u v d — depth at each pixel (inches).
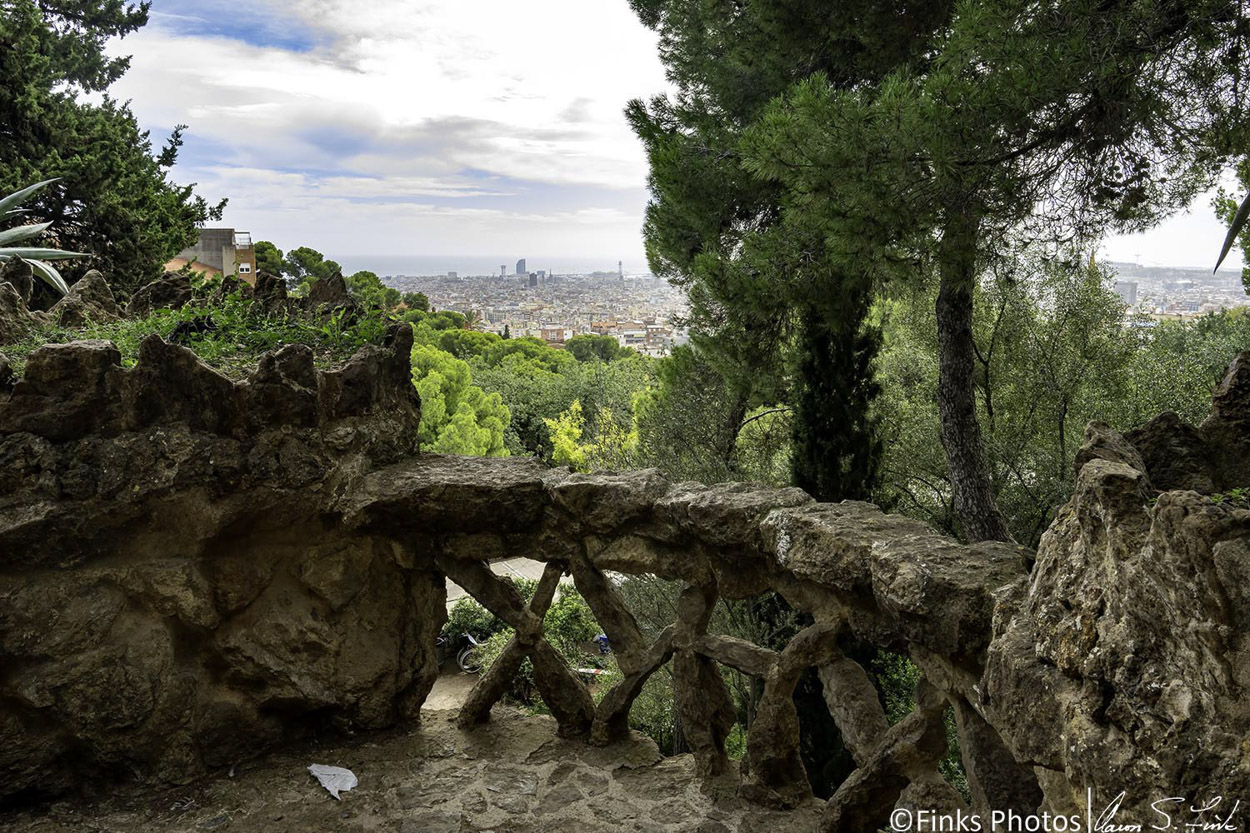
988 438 403.5
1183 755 52.9
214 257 1136.2
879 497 303.3
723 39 320.8
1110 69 180.7
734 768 124.6
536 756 131.6
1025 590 77.9
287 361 124.4
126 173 564.4
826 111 203.3
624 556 126.5
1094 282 399.2
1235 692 51.3
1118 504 62.1
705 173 307.0
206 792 121.3
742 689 311.1
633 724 349.1
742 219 319.6
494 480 133.7
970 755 86.9
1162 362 411.2
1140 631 58.4
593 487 127.2
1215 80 187.5
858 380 290.2
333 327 151.6
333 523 132.1
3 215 185.0
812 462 290.5
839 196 205.0
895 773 97.3
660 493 124.9
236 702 126.7
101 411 116.6
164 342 118.7
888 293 305.9
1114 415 398.0
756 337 316.5
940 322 295.7
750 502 113.1
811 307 266.4
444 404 922.1
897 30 254.7
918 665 94.7
